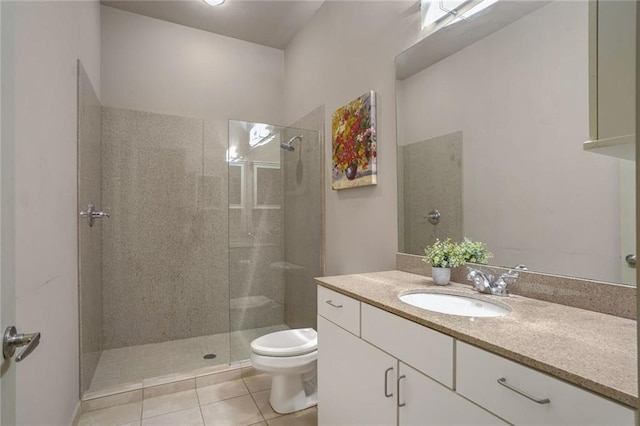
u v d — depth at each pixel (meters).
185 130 3.01
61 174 1.52
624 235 1.00
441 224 1.64
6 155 0.67
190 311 3.02
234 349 2.67
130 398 2.04
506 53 1.34
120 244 2.78
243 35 3.23
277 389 1.96
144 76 2.90
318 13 2.80
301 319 2.89
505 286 1.28
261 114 3.40
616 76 0.80
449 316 1.04
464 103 1.52
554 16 1.17
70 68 1.69
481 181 1.44
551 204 1.19
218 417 1.89
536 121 1.23
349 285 1.52
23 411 1.07
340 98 2.46
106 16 2.77
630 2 0.78
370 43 2.14
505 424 0.78
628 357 0.73
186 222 3.01
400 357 1.12
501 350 0.79
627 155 0.95
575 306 1.12
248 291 2.99
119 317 2.77
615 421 0.60
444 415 0.95
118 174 2.77
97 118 2.48
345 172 2.32
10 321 0.68
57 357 1.44
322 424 1.62
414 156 1.79
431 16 1.65
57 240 1.45
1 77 0.65
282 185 3.07
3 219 0.65
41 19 1.27
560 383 0.68
